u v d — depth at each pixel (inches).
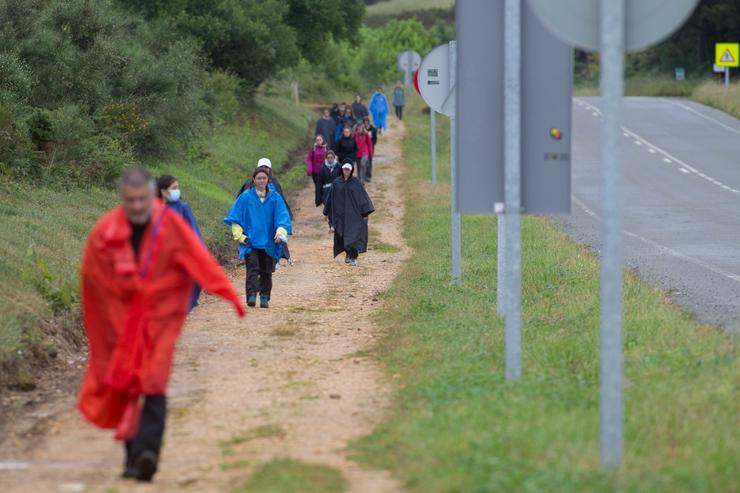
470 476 699.4
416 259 2158.0
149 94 2984.7
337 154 3390.7
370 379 1153.4
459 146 1035.3
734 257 2091.5
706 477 697.6
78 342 1368.1
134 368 754.8
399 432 870.4
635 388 1002.7
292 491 704.4
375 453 829.8
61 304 1408.7
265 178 1641.2
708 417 870.4
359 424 954.7
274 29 4832.7
